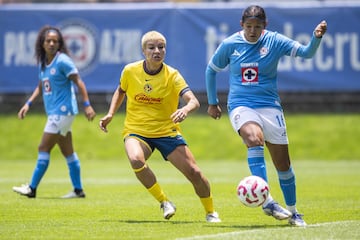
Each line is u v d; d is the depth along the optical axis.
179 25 93.88
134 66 34.91
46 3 105.19
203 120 93.62
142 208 42.00
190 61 93.88
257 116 33.16
